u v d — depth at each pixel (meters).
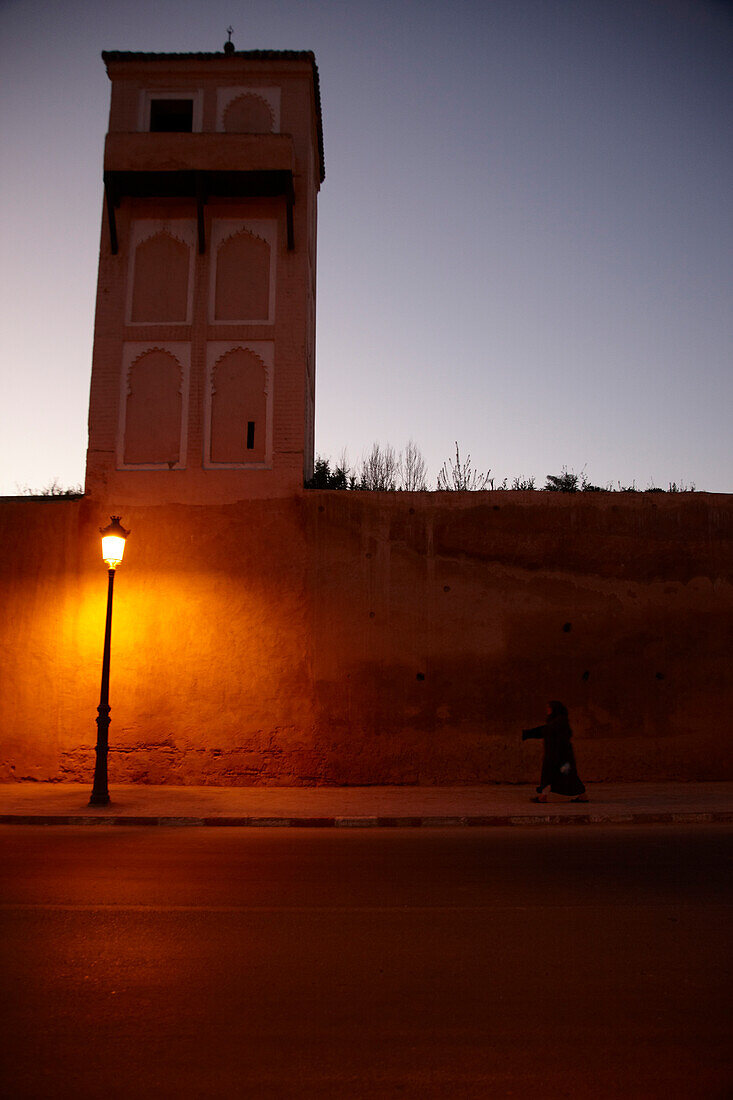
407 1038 4.04
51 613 14.57
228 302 15.55
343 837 9.96
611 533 15.00
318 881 7.28
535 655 14.61
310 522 14.76
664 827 10.80
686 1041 4.03
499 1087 3.58
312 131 17.06
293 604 14.55
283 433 15.08
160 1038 4.01
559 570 14.84
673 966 5.05
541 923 5.94
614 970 4.98
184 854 8.62
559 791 12.35
